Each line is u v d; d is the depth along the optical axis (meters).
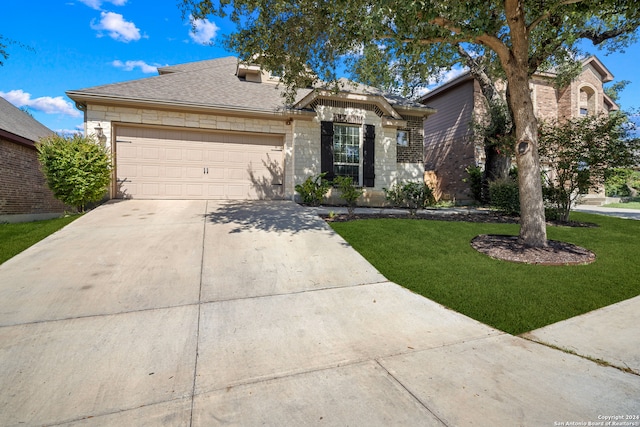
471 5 4.99
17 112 13.16
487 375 2.33
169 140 9.70
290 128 10.71
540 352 2.67
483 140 13.77
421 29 5.23
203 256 4.97
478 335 2.96
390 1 4.32
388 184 11.52
